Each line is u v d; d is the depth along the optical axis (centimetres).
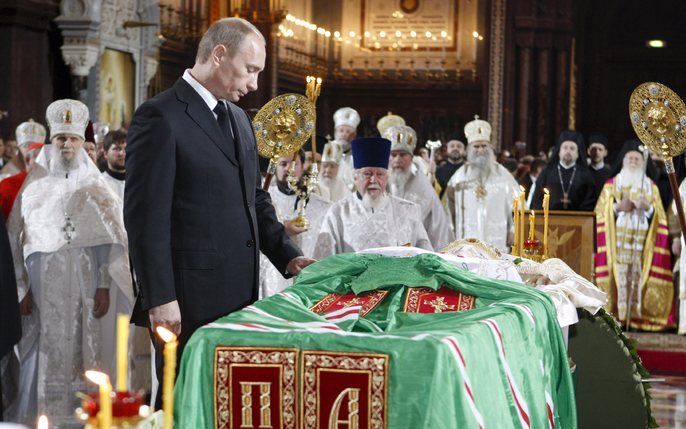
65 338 748
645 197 1252
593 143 1471
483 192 1102
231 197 468
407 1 2986
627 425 609
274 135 574
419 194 847
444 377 365
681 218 746
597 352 609
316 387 379
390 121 1330
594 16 3256
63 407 751
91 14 1578
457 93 2959
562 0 2602
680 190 1230
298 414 381
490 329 414
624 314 1262
